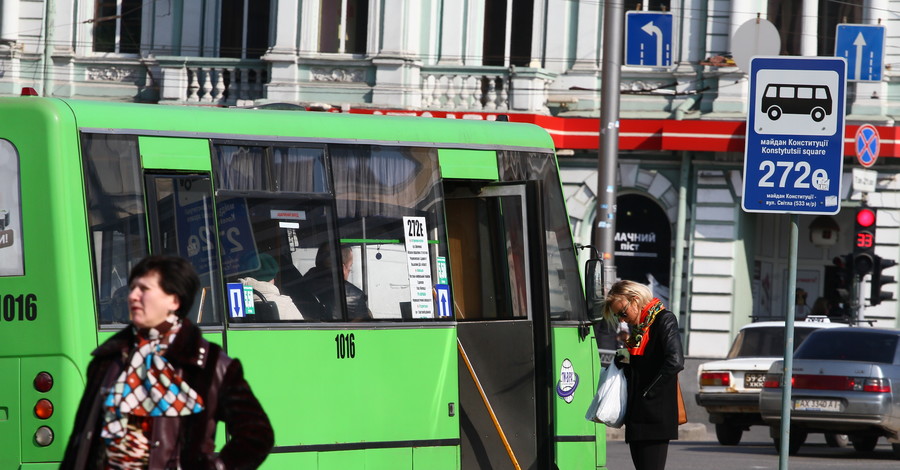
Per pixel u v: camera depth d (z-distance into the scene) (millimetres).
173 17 76125
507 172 27797
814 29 72000
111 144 22281
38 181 21578
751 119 24156
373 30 72062
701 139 71500
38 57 76125
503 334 27234
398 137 26000
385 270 25344
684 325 73438
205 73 73812
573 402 28266
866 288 62938
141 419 13055
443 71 72500
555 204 28703
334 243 24703
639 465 25547
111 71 76188
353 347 24547
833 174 23844
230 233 23422
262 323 23469
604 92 54312
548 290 27031
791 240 24172
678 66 73562
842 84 23781
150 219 22453
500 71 71938
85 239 21656
